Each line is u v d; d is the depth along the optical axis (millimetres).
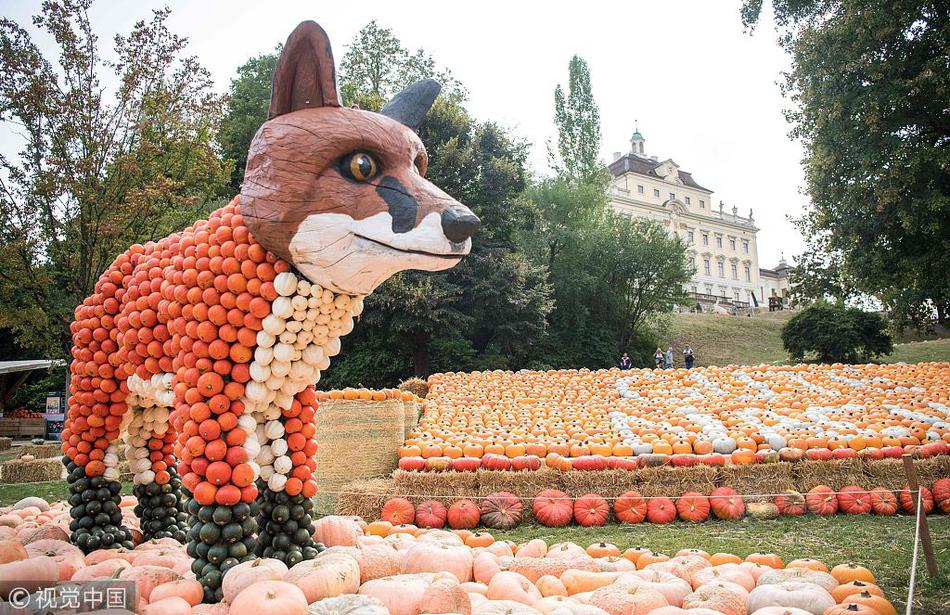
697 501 7406
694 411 10859
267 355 3494
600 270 30641
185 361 3527
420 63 29250
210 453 3410
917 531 4422
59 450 13250
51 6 12828
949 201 16156
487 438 8672
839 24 17344
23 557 3531
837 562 5238
